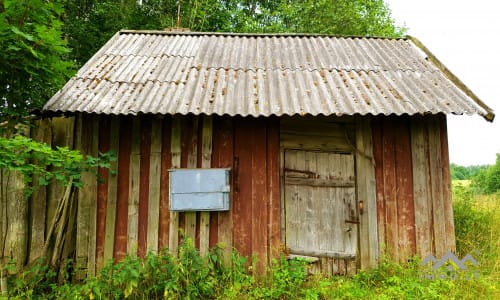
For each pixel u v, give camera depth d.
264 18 14.03
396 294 3.99
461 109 4.23
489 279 4.33
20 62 3.50
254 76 5.20
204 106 4.18
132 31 6.84
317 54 6.12
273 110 4.10
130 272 3.92
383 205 4.77
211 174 4.56
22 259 4.62
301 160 4.89
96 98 4.34
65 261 4.63
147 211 4.65
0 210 4.58
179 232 4.61
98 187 4.68
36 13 3.55
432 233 4.72
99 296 3.92
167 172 4.70
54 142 4.89
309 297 3.96
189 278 4.14
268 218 4.67
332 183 4.87
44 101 4.41
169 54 5.91
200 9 13.31
